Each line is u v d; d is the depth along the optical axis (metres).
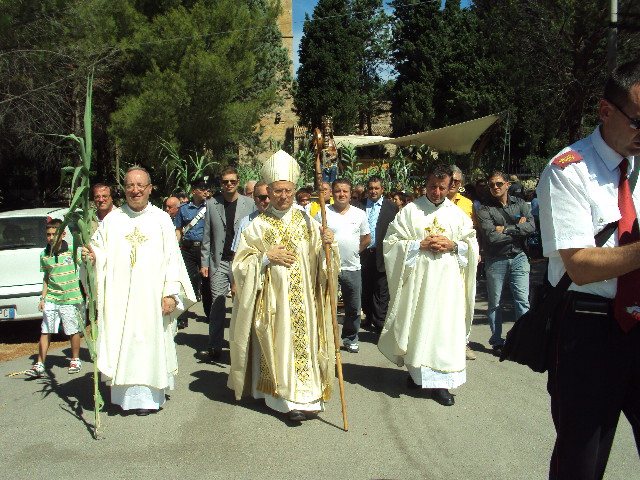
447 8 35.38
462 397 5.48
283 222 5.21
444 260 5.42
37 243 8.11
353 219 7.22
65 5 17.78
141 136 18.19
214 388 5.86
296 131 37.56
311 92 36.12
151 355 5.11
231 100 21.11
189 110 18.98
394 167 14.24
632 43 4.22
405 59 36.44
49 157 20.69
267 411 5.19
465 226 5.64
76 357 6.56
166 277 5.23
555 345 2.63
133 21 19.20
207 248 7.00
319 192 5.23
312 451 4.33
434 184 5.62
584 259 2.39
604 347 2.48
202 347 7.53
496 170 6.89
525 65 14.40
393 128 36.56
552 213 2.52
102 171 23.55
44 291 6.47
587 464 2.48
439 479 3.86
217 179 12.09
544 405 5.23
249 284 5.11
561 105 15.23
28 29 17.44
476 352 7.06
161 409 5.27
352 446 4.41
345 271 7.10
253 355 5.31
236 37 19.88
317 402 4.99
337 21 37.25
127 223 5.28
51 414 5.20
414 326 5.41
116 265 5.18
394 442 4.48
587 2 4.97
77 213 4.86
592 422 2.48
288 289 5.04
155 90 18.03
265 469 4.05
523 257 6.85
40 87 17.92
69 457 4.29
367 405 5.30
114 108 21.69
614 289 2.49
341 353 7.19
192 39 18.81
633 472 3.91
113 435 4.70
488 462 4.10
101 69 18.84
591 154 2.53
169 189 17.20
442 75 34.25
